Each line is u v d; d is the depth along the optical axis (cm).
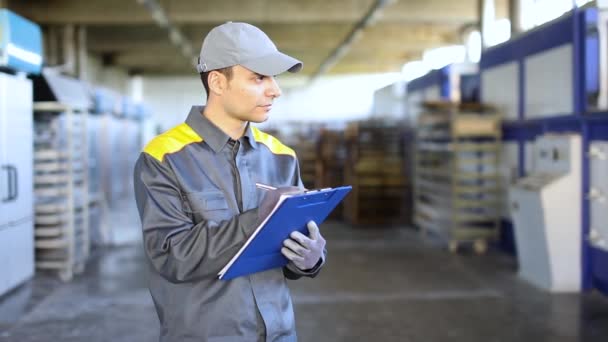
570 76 488
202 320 131
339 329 394
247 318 133
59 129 589
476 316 419
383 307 444
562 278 476
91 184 957
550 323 401
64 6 1015
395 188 870
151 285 138
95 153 998
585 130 464
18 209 484
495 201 636
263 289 137
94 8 1016
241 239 118
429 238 741
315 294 481
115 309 440
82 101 704
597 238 461
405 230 809
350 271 563
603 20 466
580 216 470
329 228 834
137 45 1403
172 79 2208
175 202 128
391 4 1067
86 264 598
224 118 139
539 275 495
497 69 649
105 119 1115
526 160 586
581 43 471
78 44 1137
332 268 577
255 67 129
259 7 1044
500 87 642
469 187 637
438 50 1602
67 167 538
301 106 2331
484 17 928
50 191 535
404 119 923
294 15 1049
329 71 2153
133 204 1148
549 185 466
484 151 664
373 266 585
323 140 978
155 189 128
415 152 840
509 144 625
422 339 373
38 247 549
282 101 2325
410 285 508
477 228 648
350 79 2322
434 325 400
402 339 373
